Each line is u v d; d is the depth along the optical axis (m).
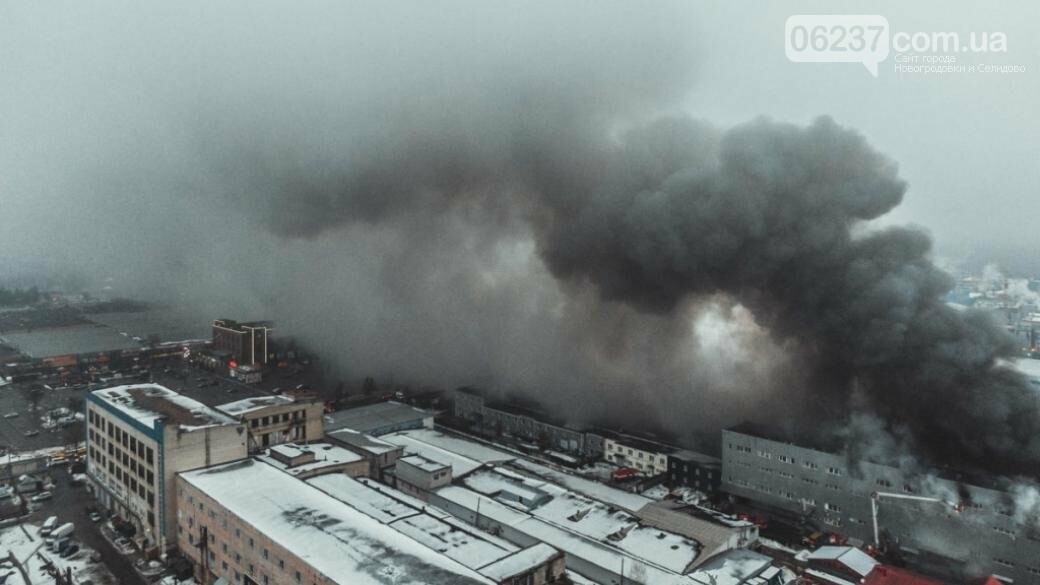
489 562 33.44
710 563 36.88
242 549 34.59
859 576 35.62
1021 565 36.44
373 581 28.42
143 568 38.75
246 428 44.66
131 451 44.09
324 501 37.72
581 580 35.94
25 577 36.81
